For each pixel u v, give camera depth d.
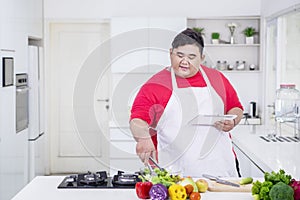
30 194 2.52
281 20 5.69
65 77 7.02
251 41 6.57
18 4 5.12
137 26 6.36
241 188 2.57
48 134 6.91
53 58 6.98
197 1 6.57
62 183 2.73
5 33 4.62
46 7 6.61
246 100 6.82
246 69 6.79
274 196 2.17
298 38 4.93
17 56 5.07
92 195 2.49
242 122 6.43
